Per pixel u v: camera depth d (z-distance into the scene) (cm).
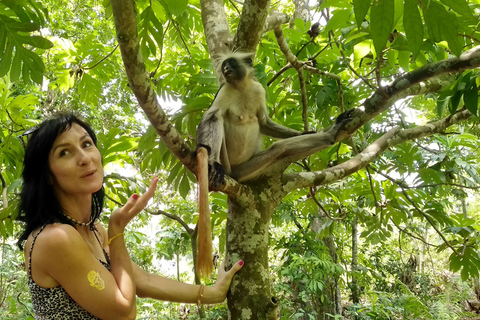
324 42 469
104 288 181
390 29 202
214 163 272
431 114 877
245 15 351
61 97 928
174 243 827
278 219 786
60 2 1016
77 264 178
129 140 415
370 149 366
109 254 212
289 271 683
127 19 180
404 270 1172
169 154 401
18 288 795
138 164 668
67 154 196
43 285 181
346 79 547
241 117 378
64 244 177
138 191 437
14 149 414
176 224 995
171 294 242
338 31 407
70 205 205
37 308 184
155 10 457
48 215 194
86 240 212
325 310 797
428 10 216
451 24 216
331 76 390
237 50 369
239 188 277
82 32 1018
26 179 200
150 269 1032
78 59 536
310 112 582
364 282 1009
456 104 318
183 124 423
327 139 327
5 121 415
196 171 267
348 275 958
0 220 378
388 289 1086
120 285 193
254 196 289
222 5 404
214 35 388
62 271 177
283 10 996
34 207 196
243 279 262
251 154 393
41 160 196
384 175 472
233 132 380
